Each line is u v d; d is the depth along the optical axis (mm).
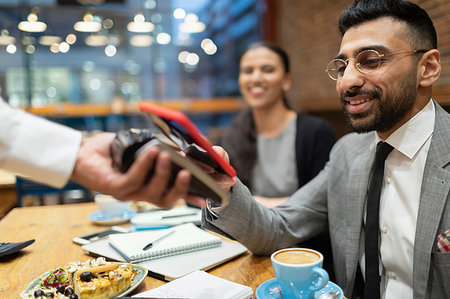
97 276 815
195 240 1100
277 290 832
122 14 6047
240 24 6164
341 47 1003
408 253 957
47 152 682
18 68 4777
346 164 1146
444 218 899
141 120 5266
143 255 996
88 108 5105
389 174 1027
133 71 6992
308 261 778
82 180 688
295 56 4949
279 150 2066
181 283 838
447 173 909
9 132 673
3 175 2666
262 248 1071
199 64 6805
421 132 967
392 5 919
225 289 804
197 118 5906
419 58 935
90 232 1316
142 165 586
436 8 2570
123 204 1487
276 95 2070
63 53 6102
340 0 3744
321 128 1996
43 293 799
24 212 1637
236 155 2123
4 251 1058
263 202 1670
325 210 1229
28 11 4797
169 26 6516
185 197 680
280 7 5305
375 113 948
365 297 1003
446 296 876
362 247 1081
